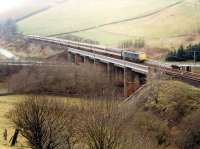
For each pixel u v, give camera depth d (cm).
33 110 5888
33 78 15400
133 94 11650
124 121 7194
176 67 12138
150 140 7550
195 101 9188
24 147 6569
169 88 10231
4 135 7325
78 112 7188
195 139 7956
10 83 15775
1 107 11231
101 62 17162
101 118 5425
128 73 14400
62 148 5850
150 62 13950
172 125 8819
